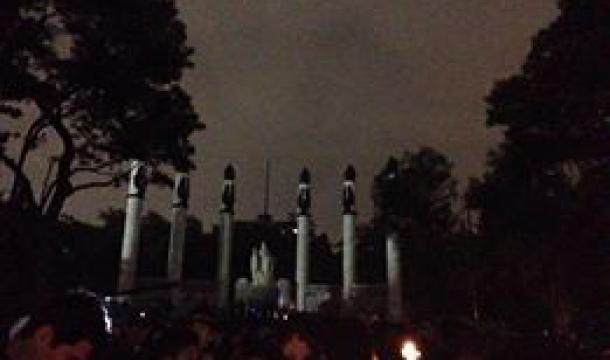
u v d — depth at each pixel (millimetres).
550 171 51156
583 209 49125
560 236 51562
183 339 6945
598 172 48031
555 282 55750
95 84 38344
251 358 8445
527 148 49312
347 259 99438
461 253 72125
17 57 37031
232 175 101000
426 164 82438
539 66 48406
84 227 95188
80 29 38125
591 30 46750
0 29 36188
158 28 39406
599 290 53531
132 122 40406
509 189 52594
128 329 11688
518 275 61656
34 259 36969
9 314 14422
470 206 56562
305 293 98000
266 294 87438
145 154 41219
